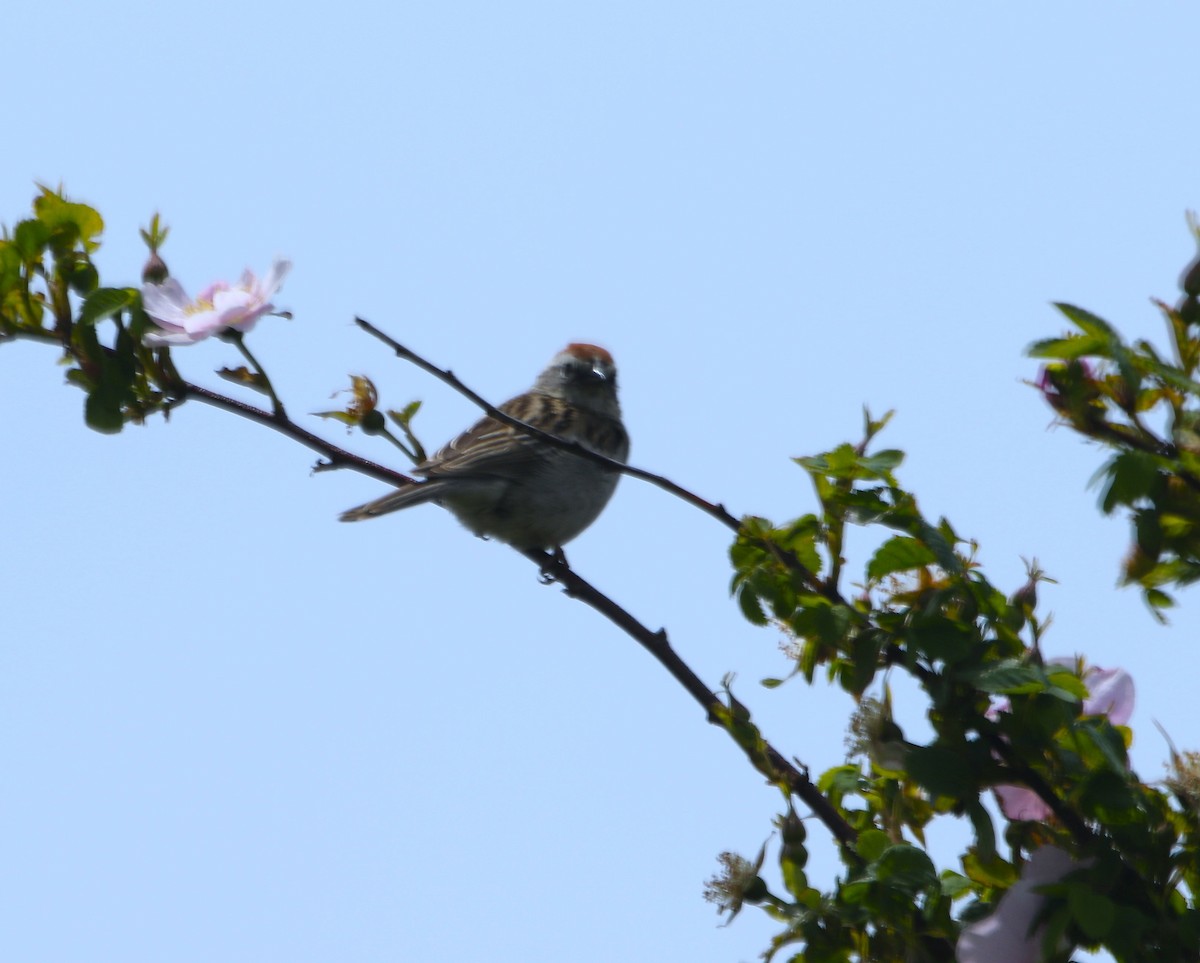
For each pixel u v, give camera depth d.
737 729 5.99
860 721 5.77
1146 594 5.81
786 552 5.95
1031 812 5.83
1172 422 5.46
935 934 5.56
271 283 7.67
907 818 5.98
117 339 7.73
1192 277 5.61
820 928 5.65
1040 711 5.48
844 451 5.79
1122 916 5.21
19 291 7.62
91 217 7.68
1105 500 5.29
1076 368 5.68
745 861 5.79
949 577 5.69
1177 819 5.55
